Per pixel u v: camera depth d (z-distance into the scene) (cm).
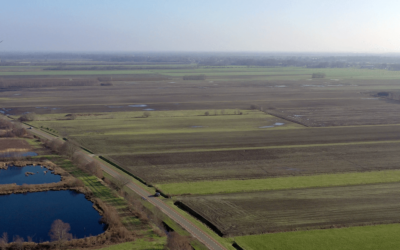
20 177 8600
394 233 6022
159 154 10344
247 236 5884
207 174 8769
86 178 8450
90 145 11162
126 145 11206
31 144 11162
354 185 8150
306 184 8175
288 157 10212
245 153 10556
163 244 5606
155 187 7888
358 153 10656
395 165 9588
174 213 6656
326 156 10338
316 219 6475
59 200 7350
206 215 6581
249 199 7319
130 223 6266
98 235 5834
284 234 5944
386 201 7281
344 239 5809
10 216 6650
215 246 5550
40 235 5981
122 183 7838
